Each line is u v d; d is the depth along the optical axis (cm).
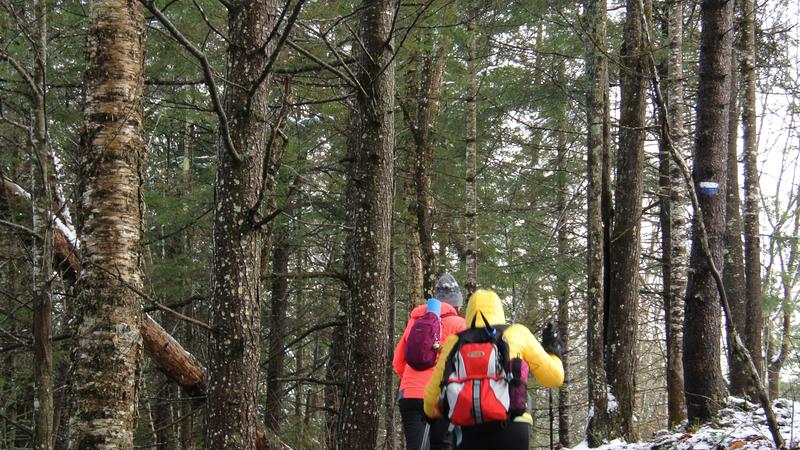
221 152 677
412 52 1241
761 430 712
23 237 717
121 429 523
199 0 979
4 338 923
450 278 616
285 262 1596
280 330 1512
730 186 1383
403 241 1503
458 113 1598
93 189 542
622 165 1164
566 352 1922
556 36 1436
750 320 1422
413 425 568
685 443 772
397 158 1564
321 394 2031
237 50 679
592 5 1143
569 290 1848
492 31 1483
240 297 662
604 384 1074
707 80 905
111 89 549
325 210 1490
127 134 551
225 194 670
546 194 1831
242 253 666
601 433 1059
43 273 584
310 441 1300
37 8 606
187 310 1506
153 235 1440
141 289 555
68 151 1016
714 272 637
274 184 1055
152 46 1028
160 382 1492
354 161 855
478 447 421
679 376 1160
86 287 534
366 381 802
